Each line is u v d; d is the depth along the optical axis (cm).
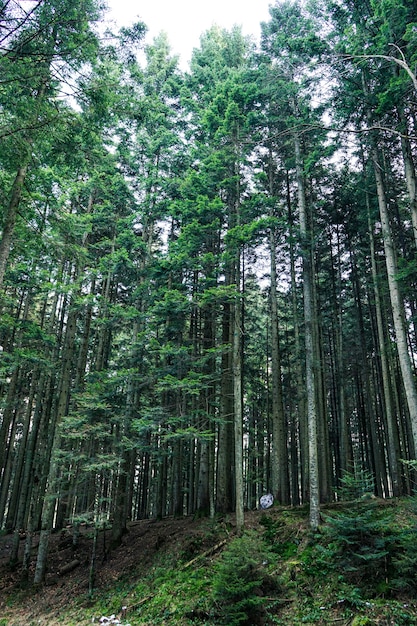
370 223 1914
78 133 1030
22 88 877
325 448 1736
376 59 1380
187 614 936
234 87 1555
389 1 1162
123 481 1652
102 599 1173
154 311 1501
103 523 1345
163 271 1600
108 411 1409
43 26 844
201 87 2119
